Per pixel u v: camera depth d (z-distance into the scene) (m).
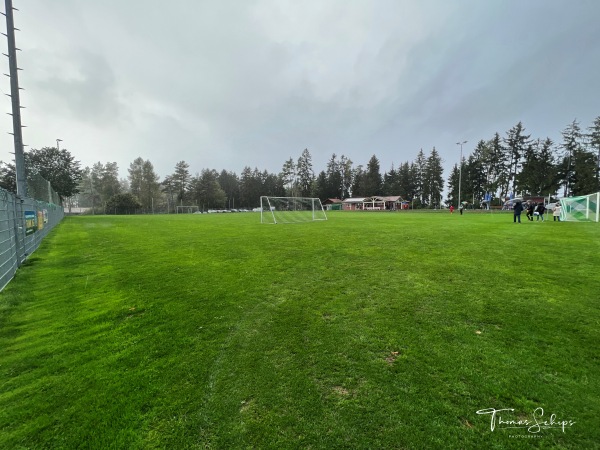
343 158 86.88
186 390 2.26
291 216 30.06
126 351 2.85
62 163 33.03
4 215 5.20
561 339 2.93
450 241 9.34
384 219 22.45
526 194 52.84
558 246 8.25
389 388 2.23
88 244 9.58
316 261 6.59
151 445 1.79
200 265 6.33
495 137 57.88
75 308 4.00
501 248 7.96
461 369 2.45
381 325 3.29
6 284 5.10
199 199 78.06
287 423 1.92
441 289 4.50
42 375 2.49
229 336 3.12
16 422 1.98
